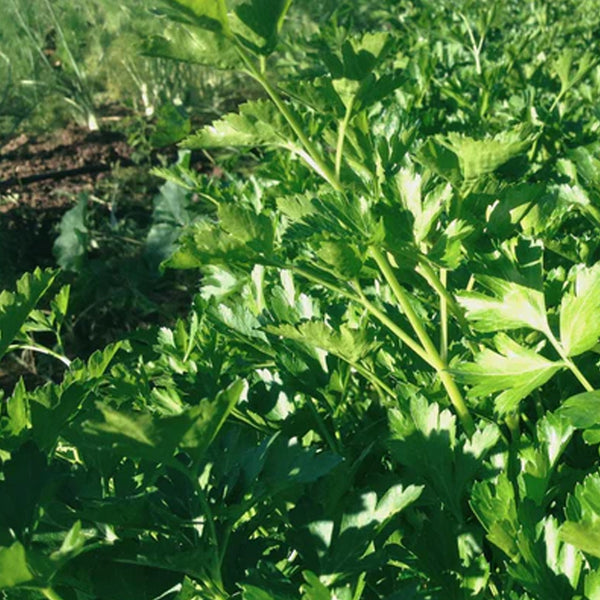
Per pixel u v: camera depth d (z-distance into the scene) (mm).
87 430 931
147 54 1288
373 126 2545
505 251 1381
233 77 10250
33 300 1321
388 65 4699
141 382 1687
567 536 997
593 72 3529
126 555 1071
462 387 1506
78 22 10102
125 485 1186
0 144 9211
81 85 10102
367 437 1559
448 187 1322
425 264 1409
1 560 896
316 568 1118
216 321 1744
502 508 1186
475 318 1396
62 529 1105
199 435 965
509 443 1565
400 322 1707
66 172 8820
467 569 1232
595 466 1418
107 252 6508
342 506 1309
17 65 9570
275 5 1300
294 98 1458
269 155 3111
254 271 1896
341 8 7617
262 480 1109
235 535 1141
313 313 1692
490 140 1383
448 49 4461
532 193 1438
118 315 5902
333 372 1525
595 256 1764
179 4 1226
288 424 1526
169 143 1831
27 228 7262
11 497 1055
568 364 1327
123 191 7996
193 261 1294
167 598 1069
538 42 5336
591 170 2219
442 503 1351
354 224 1312
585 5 6305
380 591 1229
